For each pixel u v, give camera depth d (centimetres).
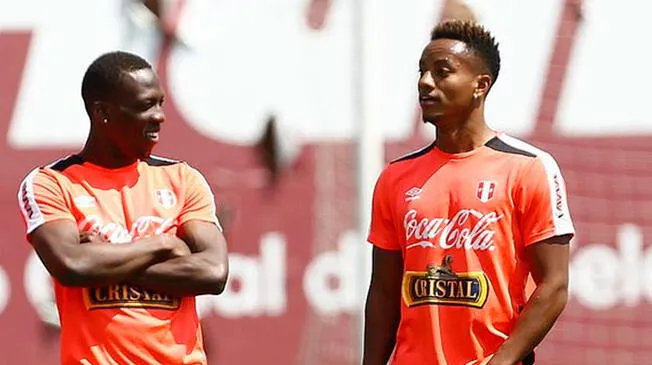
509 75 4281
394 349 2234
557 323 4103
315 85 4294
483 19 4319
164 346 2022
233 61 4338
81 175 2078
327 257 4181
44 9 4425
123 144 2064
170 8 4338
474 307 2061
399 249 2159
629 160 4206
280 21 4356
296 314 4159
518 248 2078
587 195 4188
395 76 4259
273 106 4291
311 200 4225
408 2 4300
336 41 4319
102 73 2050
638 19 4291
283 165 4244
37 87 4388
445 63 2094
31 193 2067
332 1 4341
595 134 4222
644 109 4231
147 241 2028
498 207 2066
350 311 4138
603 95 4247
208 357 4131
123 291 2023
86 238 2033
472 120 2108
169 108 4316
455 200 2086
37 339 4184
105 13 4397
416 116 4225
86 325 2017
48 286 4219
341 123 4256
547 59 4281
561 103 4250
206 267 2052
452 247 2078
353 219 4200
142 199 2083
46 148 4334
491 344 2064
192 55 4344
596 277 4138
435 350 2073
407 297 2108
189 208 2112
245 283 4184
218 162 4272
